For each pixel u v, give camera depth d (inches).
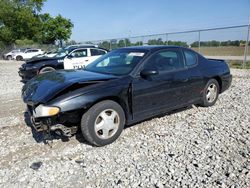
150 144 146.4
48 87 141.6
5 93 302.0
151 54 168.2
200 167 119.6
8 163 127.6
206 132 162.4
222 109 212.5
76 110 131.5
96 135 140.3
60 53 429.4
